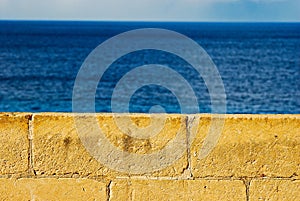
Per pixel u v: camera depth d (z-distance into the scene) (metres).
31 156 3.59
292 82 37.84
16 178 3.60
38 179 3.60
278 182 3.57
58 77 40.62
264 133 3.57
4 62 54.56
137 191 3.59
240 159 3.57
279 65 51.41
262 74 43.06
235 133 3.58
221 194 3.58
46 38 109.12
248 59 58.25
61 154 3.59
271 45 86.38
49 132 3.59
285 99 30.12
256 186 3.57
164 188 3.59
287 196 3.57
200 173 3.58
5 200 3.61
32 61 55.59
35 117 3.60
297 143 3.57
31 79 39.81
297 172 3.57
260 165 3.57
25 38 108.94
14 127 3.60
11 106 28.25
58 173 3.59
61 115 3.60
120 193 3.59
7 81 38.72
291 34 145.25
